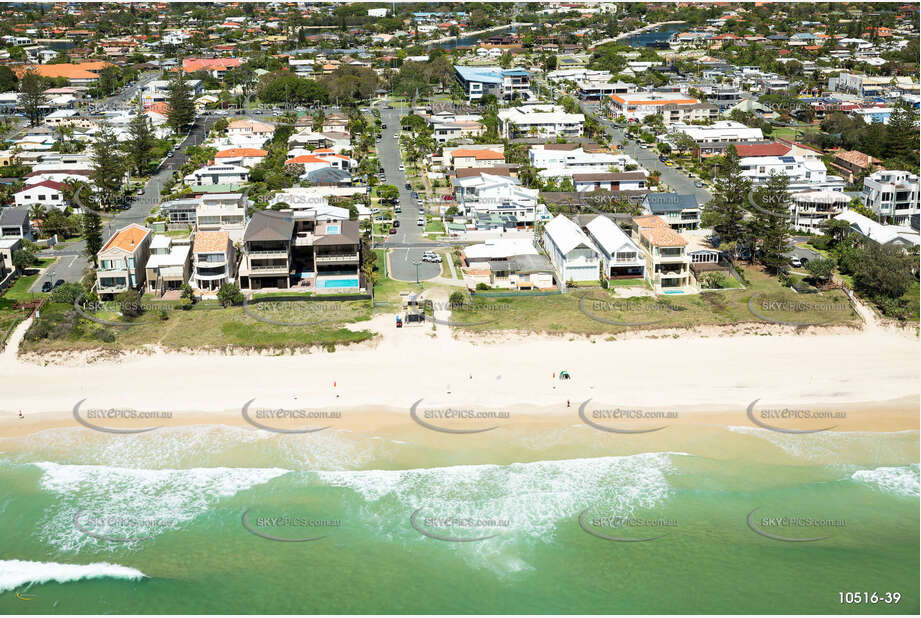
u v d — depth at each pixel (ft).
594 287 410.52
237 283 406.21
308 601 224.12
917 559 240.94
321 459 278.67
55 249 476.13
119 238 406.82
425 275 430.61
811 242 484.74
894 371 331.36
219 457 280.31
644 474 272.51
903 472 274.57
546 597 226.99
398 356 341.62
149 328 359.87
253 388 319.06
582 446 285.02
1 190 564.30
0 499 262.47
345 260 415.44
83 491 266.36
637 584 232.32
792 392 316.60
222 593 228.63
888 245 420.36
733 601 224.33
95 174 564.71
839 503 261.24
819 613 221.05
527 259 423.23
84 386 320.70
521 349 348.38
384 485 267.59
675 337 357.20
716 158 650.84
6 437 290.56
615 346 350.43
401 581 233.35
